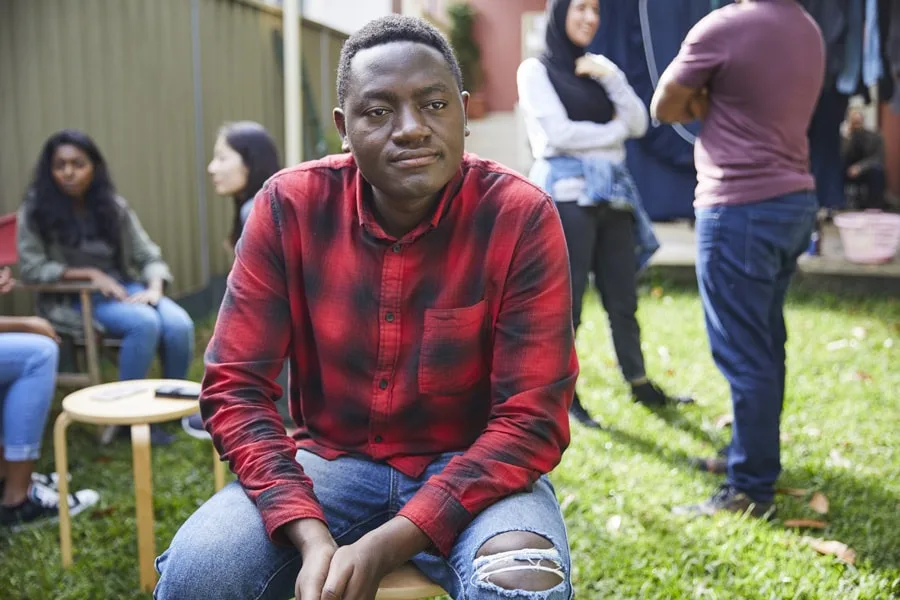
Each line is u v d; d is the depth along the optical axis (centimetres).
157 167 603
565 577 148
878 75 547
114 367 514
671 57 585
